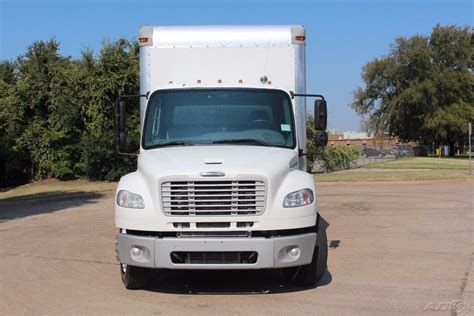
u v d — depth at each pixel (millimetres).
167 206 6660
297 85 9281
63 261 9578
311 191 6938
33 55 32469
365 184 25859
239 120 8008
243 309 6574
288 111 8109
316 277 7422
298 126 9273
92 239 11945
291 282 7664
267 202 6664
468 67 71562
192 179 6629
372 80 74312
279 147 7793
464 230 12398
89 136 29953
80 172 31625
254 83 8812
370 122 74938
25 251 10555
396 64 71625
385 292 7289
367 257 9539
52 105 31312
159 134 7953
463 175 28656
